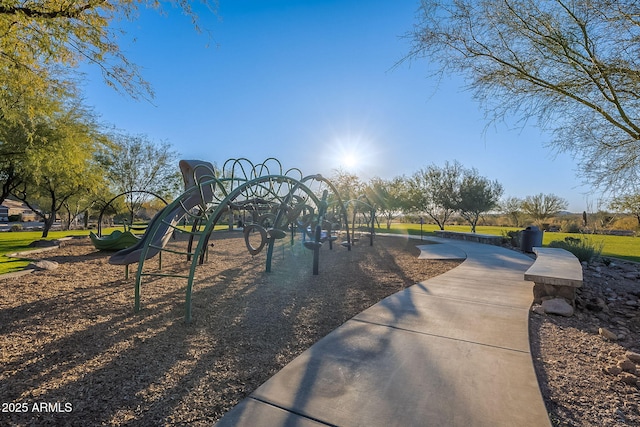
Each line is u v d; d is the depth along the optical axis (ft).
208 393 7.81
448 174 59.82
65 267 24.50
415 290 16.57
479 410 6.67
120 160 67.05
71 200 72.28
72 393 7.88
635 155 12.39
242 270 23.95
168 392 7.88
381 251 35.53
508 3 12.22
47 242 38.24
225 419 6.55
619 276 21.90
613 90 10.96
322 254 33.22
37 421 6.82
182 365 9.26
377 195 79.87
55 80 22.99
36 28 16.94
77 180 44.62
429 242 44.39
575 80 12.13
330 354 9.33
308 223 28.68
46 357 9.77
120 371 8.94
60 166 36.70
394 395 7.23
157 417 6.91
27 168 36.88
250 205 23.99
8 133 32.99
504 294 15.74
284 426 6.28
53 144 34.24
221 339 11.16
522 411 6.65
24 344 10.69
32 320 12.92
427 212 64.59
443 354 9.24
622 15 10.03
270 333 11.68
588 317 13.11
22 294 16.72
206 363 9.38
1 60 17.37
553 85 12.52
